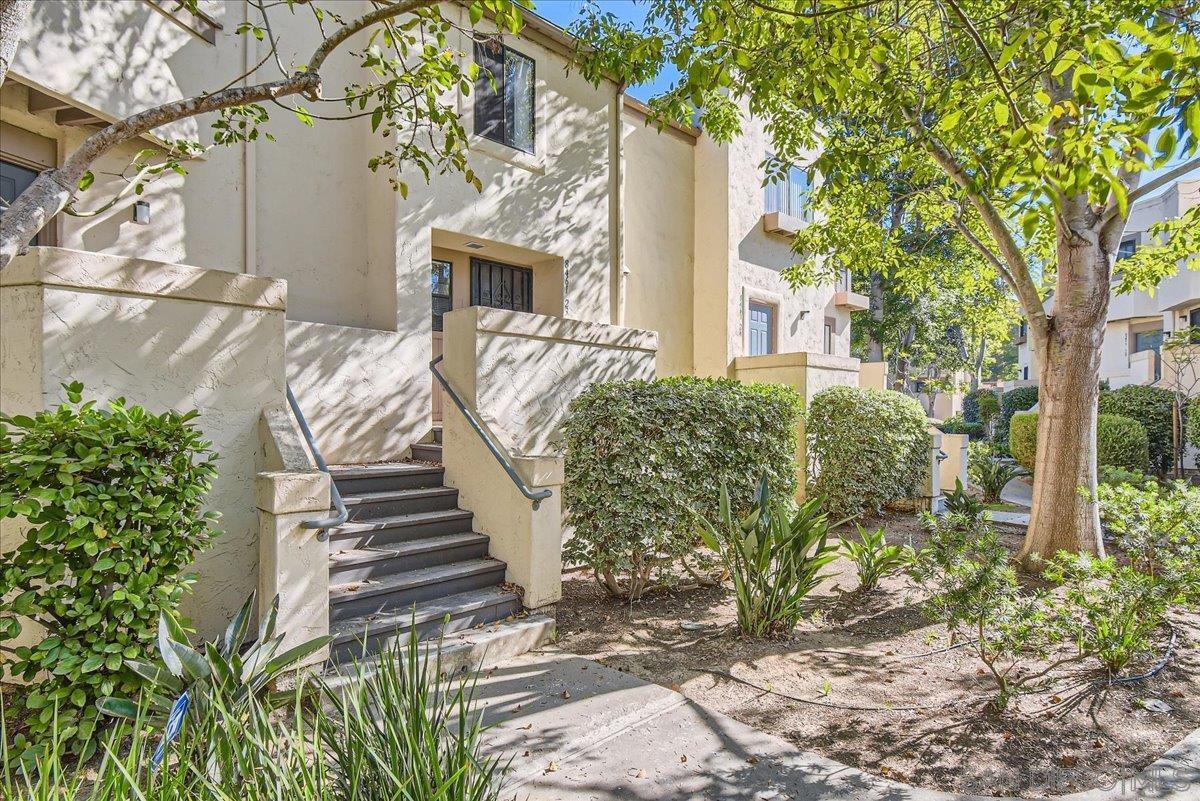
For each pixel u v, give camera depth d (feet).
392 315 24.16
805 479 33.96
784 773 10.71
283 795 6.79
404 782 6.84
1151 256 29.35
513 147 27.61
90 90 16.67
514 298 30.53
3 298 12.35
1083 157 11.93
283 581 12.55
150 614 10.91
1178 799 9.91
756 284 41.19
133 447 10.95
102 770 6.93
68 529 10.28
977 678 14.55
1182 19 14.02
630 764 10.97
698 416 20.57
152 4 18.29
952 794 10.07
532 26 27.91
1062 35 12.22
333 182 24.88
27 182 18.19
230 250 21.83
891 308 67.97
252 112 16.16
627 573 20.59
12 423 10.41
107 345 12.60
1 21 7.78
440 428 24.93
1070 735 11.91
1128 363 69.72
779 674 14.76
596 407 19.72
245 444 14.52
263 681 10.39
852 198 28.43
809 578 17.31
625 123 35.65
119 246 19.25
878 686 14.15
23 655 10.07
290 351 21.11
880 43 13.30
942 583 13.56
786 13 12.28
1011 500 41.06
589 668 14.98
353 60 25.39
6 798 6.81
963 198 26.86
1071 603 15.39
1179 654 15.80
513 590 17.37
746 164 40.42
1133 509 17.53
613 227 32.50
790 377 35.53
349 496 17.98
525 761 10.94
